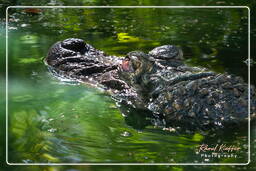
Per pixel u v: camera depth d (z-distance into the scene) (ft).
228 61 35.83
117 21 47.93
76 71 33.17
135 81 29.43
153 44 40.50
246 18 48.88
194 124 25.41
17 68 34.53
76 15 49.83
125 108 28.14
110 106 28.35
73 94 30.09
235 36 42.83
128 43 40.63
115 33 43.75
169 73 28.78
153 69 29.37
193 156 22.03
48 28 44.73
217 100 25.88
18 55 37.22
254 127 24.67
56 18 48.32
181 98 26.48
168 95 27.02
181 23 47.37
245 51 38.45
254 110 25.73
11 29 44.06
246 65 34.83
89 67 33.19
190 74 27.76
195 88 26.45
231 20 48.26
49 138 24.06
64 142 23.62
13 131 24.89
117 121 26.25
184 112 26.05
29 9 50.88
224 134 24.22
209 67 34.40
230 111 25.52
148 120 26.45
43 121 26.08
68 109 27.76
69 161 21.71
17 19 47.39
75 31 44.06
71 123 25.86
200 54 37.73
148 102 28.04
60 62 34.40
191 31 44.57
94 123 25.93
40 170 20.94
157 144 23.39
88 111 27.50
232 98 25.90
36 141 23.75
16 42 40.45
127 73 30.53
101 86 31.32
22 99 29.01
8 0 54.19
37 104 28.32
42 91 30.42
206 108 25.76
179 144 23.38
